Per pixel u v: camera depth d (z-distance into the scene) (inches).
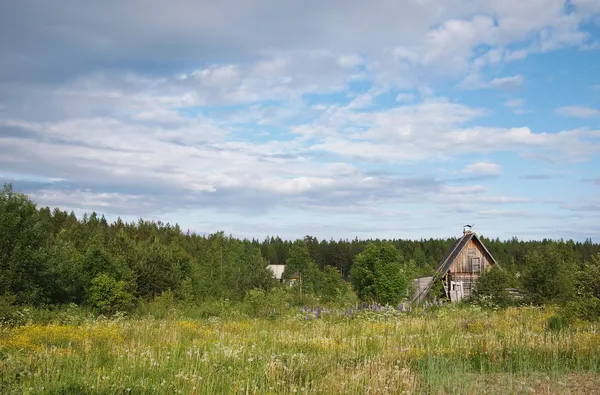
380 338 503.2
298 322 725.9
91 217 3253.0
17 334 546.9
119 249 1712.6
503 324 592.7
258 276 1664.6
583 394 300.8
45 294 1127.6
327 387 297.1
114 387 290.5
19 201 1126.4
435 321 635.5
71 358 368.8
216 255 2333.9
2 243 1082.7
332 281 1754.4
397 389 299.1
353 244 3688.5
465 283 1369.3
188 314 1083.9
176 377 312.3
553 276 980.6
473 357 408.8
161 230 3336.6
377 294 971.3
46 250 1169.4
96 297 1109.7
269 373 326.6
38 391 278.2
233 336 564.4
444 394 299.4
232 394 291.0
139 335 557.9
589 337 446.0
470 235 1393.9
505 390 309.9
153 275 1658.5
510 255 3107.8
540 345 427.5
